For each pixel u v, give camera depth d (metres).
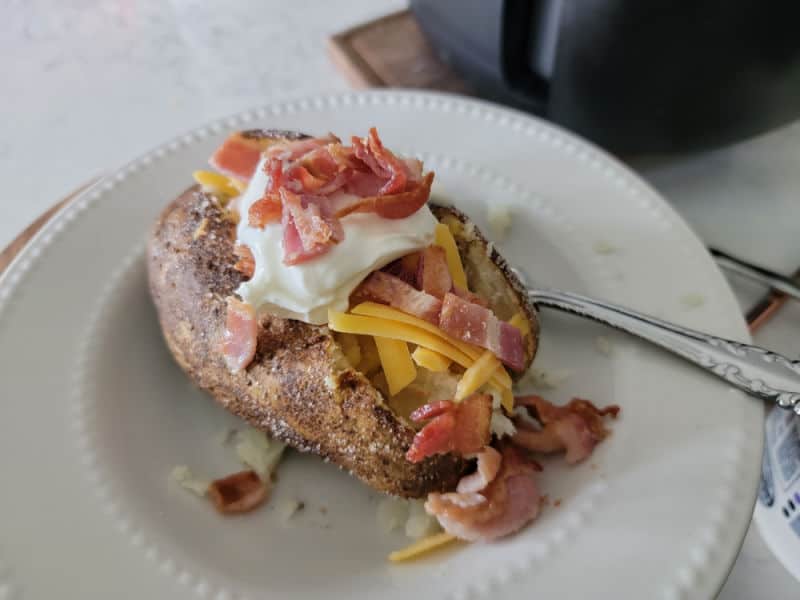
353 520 0.17
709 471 0.15
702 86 0.21
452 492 0.16
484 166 0.22
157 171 0.21
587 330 0.18
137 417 0.18
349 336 0.16
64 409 0.17
